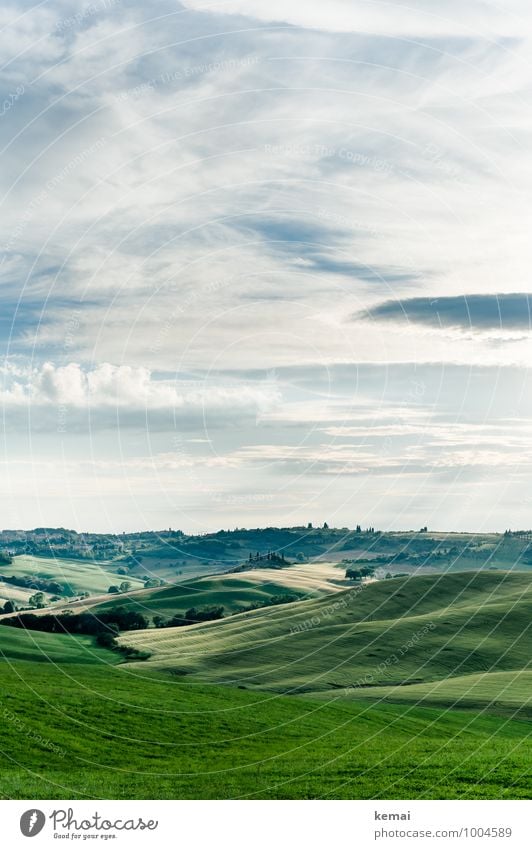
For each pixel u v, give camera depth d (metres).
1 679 44.31
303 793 28.73
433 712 51.28
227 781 30.25
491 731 46.09
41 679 45.72
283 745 37.31
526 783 31.20
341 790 29.33
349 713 46.84
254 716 42.88
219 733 38.59
